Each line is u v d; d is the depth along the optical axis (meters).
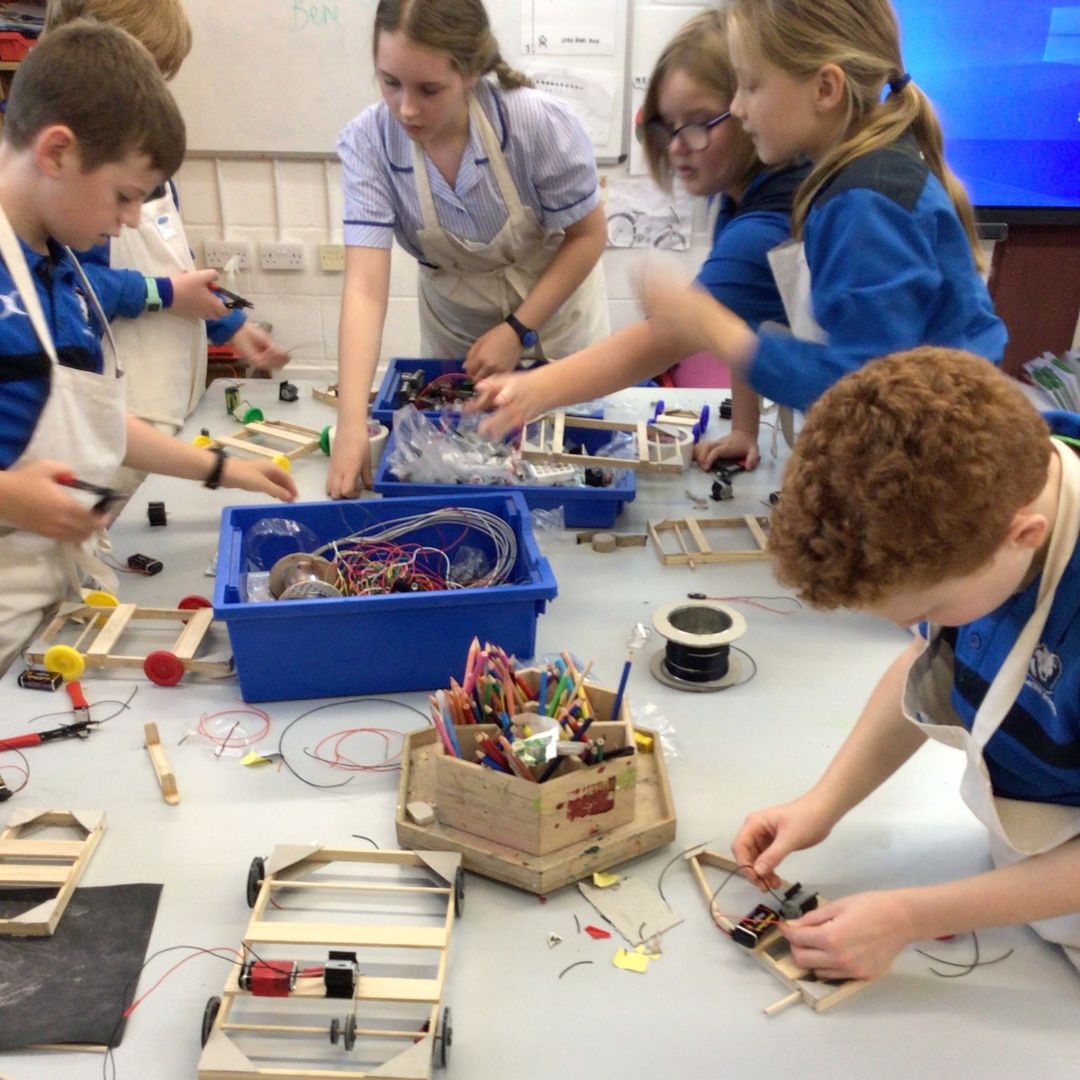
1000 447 0.64
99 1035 0.77
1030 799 0.85
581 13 2.88
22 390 1.27
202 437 1.84
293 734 1.14
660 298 1.30
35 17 2.61
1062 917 0.83
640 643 1.14
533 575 1.23
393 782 1.06
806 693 1.21
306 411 2.08
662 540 1.60
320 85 2.98
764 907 0.88
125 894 0.90
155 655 1.21
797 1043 0.78
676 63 1.53
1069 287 3.00
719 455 1.85
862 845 0.98
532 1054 0.76
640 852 0.96
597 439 1.86
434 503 1.42
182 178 3.12
